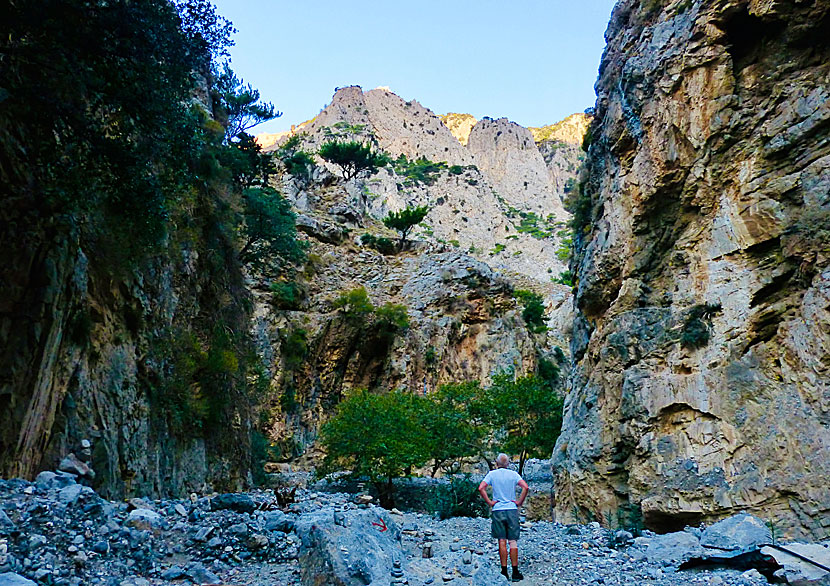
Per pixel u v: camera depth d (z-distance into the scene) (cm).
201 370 2195
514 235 16612
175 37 1137
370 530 818
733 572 848
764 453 1684
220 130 2838
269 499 1430
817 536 1499
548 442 3700
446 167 18238
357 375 5247
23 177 1173
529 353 5972
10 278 1145
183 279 2125
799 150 1845
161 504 1059
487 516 1502
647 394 2022
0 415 1091
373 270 6238
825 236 1709
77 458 1296
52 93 1097
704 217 2066
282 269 5141
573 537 1138
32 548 725
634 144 2380
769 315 1820
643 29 2409
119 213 1334
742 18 2008
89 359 1440
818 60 1886
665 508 1842
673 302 2092
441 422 3622
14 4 994
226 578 800
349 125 18225
